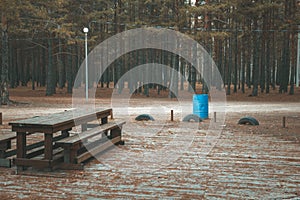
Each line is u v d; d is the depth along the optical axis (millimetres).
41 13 22906
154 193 5141
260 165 6727
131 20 29391
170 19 25828
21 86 41031
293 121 13242
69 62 30609
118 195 5055
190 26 25359
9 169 6414
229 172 6242
